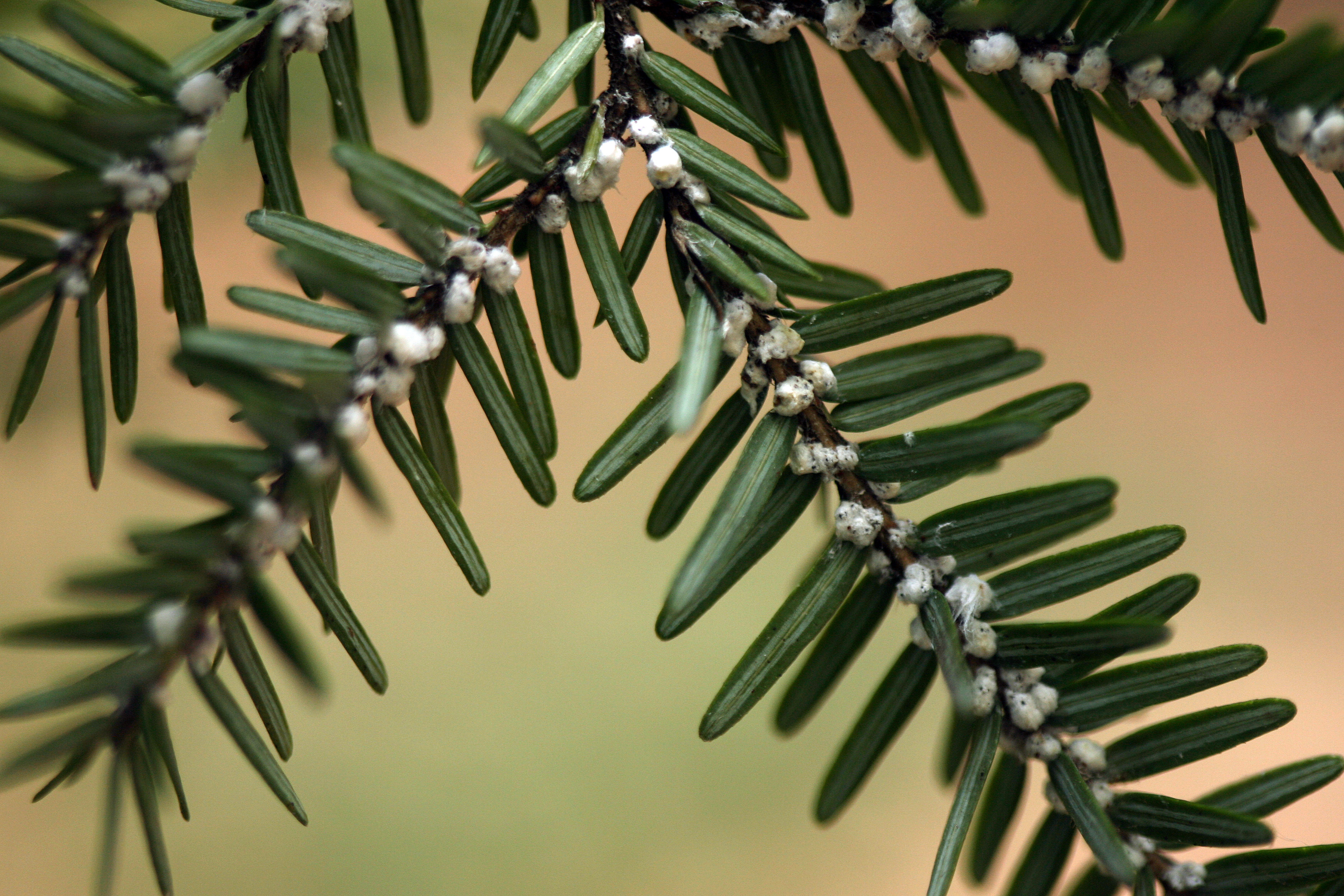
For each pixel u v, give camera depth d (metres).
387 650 0.90
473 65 0.31
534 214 0.30
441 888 0.82
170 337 0.74
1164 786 0.77
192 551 0.28
